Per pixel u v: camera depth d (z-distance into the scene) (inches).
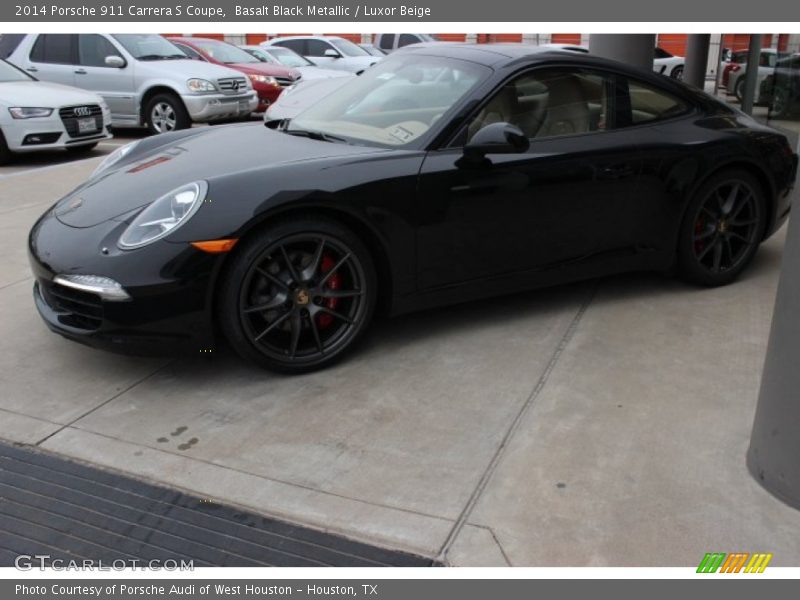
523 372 129.2
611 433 110.1
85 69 415.5
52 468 102.6
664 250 158.7
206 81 410.0
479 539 88.7
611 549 86.8
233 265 116.8
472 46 159.6
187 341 118.0
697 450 105.7
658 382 125.3
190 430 111.9
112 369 130.8
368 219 124.2
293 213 119.8
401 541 88.8
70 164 309.4
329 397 121.5
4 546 88.4
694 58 420.2
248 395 122.1
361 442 108.7
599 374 128.2
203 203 115.7
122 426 113.0
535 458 104.1
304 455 105.5
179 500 96.2
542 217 141.6
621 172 146.8
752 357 134.3
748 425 112.3
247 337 120.8
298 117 159.5
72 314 120.1
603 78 151.6
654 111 157.1
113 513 94.0
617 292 166.4
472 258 137.3
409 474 101.0
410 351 137.3
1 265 183.0
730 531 89.4
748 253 168.7
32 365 132.0
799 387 89.2
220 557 87.1
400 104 145.9
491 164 134.3
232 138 149.3
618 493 96.3
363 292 129.0
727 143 157.2
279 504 95.3
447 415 115.6
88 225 123.2
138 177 134.6
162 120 411.8
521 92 142.4
